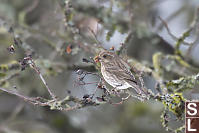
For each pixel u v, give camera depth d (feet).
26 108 47.75
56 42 46.39
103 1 40.09
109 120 48.26
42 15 45.55
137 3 44.27
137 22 42.47
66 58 44.09
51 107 27.12
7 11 47.34
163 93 32.68
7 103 47.93
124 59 34.30
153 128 47.37
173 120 31.78
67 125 48.96
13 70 35.50
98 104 27.61
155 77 36.76
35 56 35.73
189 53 40.11
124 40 37.35
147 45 47.75
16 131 46.16
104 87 27.91
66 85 44.75
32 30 41.91
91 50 35.45
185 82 32.68
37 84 44.47
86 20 40.22
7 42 42.47
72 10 36.09
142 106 48.21
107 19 39.09
